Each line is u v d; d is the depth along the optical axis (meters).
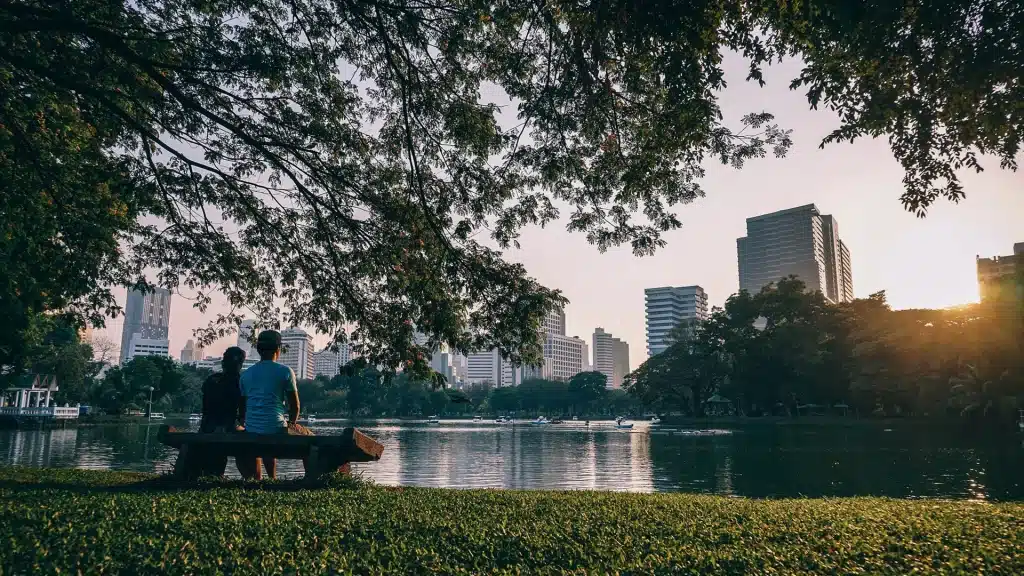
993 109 7.46
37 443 44.50
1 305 15.54
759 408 101.31
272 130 11.85
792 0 7.61
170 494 7.17
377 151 12.57
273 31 11.25
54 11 9.16
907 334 66.25
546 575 4.73
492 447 50.94
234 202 12.27
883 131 8.38
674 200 10.87
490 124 11.55
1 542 4.80
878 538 6.16
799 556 5.41
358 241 12.00
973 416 60.75
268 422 8.19
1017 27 6.64
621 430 86.38
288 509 6.40
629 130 10.86
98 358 113.56
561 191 11.38
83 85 9.97
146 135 10.77
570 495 9.73
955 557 5.40
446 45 10.88
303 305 12.33
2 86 10.88
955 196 8.17
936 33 7.18
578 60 9.35
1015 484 23.77
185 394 144.75
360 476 9.59
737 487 23.75
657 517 7.17
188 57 10.76
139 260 12.40
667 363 106.44
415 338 11.62
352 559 4.90
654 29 7.63
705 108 8.53
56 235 12.51
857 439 53.38
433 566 4.84
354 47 11.51
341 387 185.00
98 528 5.35
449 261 10.88
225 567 4.57
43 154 12.16
